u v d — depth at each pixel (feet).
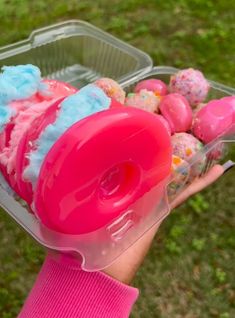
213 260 1.59
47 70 1.80
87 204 0.73
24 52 1.72
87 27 1.79
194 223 1.65
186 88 1.32
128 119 0.71
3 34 2.31
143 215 0.85
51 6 2.46
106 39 1.76
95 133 0.68
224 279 1.55
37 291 0.80
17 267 1.58
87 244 0.78
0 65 1.69
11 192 0.92
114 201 0.78
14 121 0.92
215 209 1.69
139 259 0.86
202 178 1.12
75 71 1.84
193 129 1.24
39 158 0.75
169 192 0.99
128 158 0.75
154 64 2.15
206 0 2.43
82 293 0.77
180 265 1.57
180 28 2.31
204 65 2.12
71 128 0.69
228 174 1.74
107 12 2.42
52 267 0.80
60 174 0.68
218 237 1.63
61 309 0.77
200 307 1.50
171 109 1.24
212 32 2.27
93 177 0.71
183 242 1.61
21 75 0.97
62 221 0.72
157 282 1.54
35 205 0.72
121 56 1.74
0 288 1.53
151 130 0.75
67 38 1.79
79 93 0.81
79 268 0.78
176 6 2.41
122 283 0.79
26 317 0.78
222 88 1.38
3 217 1.66
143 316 1.48
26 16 2.40
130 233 0.83
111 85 1.28
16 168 0.83
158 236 1.62
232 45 2.21
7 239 1.63
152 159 0.79
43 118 0.82
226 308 1.50
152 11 2.40
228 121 1.21
